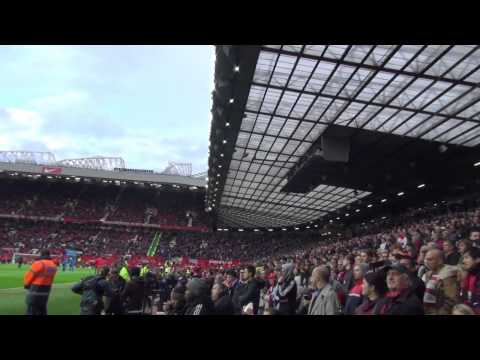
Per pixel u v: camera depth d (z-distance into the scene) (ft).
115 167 305.32
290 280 23.40
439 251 18.39
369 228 172.65
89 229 229.66
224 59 63.93
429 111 76.74
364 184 126.11
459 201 132.05
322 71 66.23
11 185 249.75
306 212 212.84
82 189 257.75
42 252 28.66
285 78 69.31
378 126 86.07
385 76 66.33
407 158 103.45
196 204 264.11
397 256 23.94
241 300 23.58
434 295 17.66
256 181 155.22
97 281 26.86
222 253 219.82
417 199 155.12
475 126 81.05
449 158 101.40
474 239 31.22
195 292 16.33
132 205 254.88
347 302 20.85
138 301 34.01
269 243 242.78
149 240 226.17
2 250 186.19
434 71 63.57
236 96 76.18
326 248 133.28
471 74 63.10
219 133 95.25
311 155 104.01
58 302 49.21
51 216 227.20
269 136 99.96
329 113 82.48
